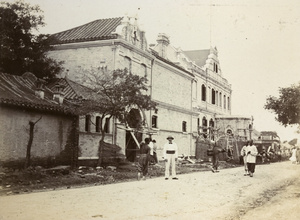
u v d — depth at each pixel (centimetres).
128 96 2067
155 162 2516
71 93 2266
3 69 2455
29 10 2522
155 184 1491
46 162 1784
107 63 2638
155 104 2203
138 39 2922
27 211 871
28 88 1912
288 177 1902
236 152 3606
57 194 1146
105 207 933
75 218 806
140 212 888
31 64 2528
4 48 2372
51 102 1875
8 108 1585
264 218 872
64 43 2736
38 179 1466
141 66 2995
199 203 1034
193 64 4284
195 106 4288
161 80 3362
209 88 4828
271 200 1102
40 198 1059
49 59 2664
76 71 2703
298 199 1123
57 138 1866
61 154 1891
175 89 3688
